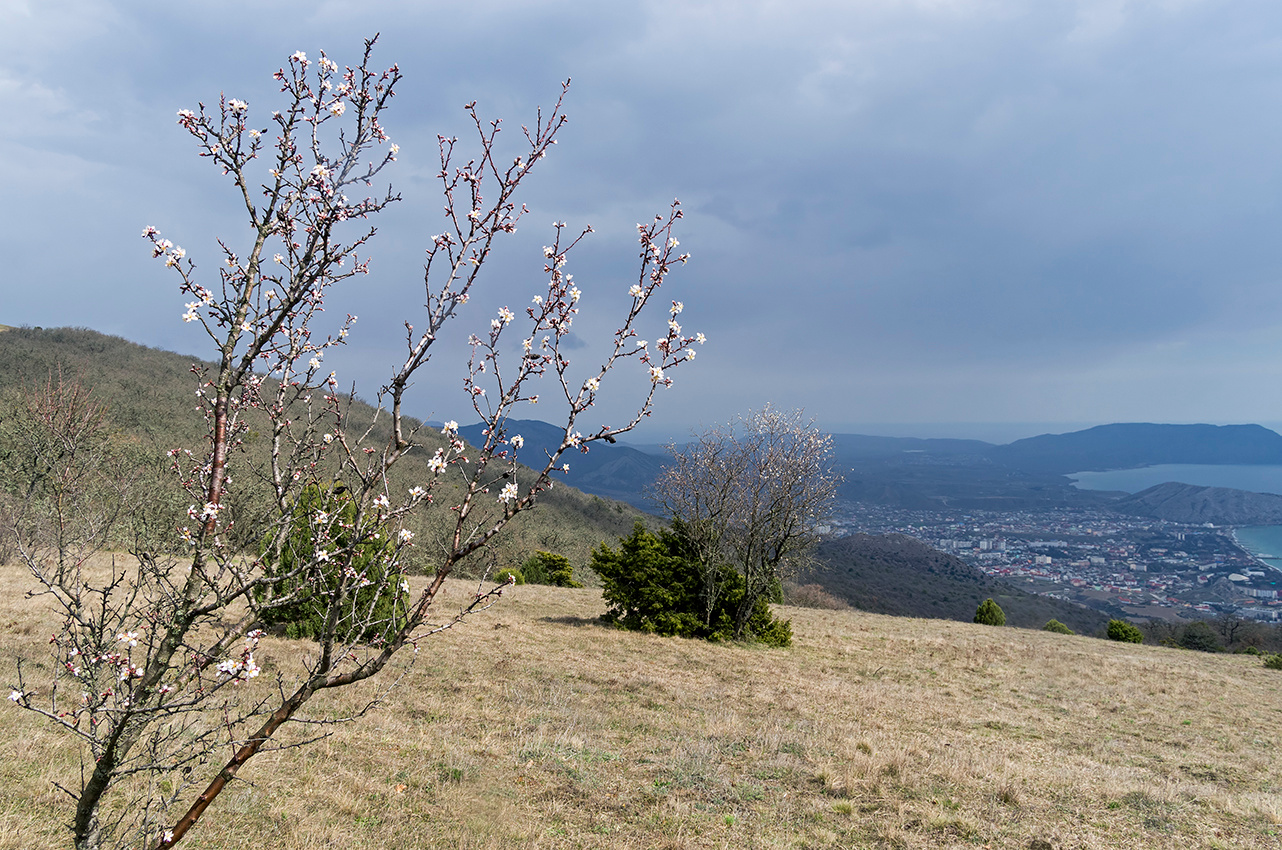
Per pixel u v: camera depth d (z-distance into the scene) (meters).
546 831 5.86
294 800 5.77
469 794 6.42
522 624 16.73
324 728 7.66
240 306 2.64
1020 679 16.14
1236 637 44.50
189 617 2.58
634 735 8.95
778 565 19.69
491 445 2.80
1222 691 16.80
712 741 8.89
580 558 42.50
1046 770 8.46
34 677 7.81
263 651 10.85
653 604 17.66
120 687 2.61
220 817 5.23
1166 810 6.93
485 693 10.16
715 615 18.33
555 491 64.12
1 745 5.77
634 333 3.04
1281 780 9.07
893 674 15.48
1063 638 26.98
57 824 4.62
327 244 2.72
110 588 2.77
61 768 5.52
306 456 2.86
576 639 15.66
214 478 2.62
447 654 12.46
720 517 18.55
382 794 6.23
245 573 2.68
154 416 35.94
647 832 6.06
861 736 9.36
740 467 18.83
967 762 8.42
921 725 10.80
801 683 13.41
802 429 19.77
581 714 9.59
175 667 2.74
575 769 7.39
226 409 2.66
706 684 12.51
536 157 3.01
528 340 2.92
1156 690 16.08
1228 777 9.10
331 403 2.88
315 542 2.65
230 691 8.11
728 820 6.42
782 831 6.25
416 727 8.28
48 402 11.77
